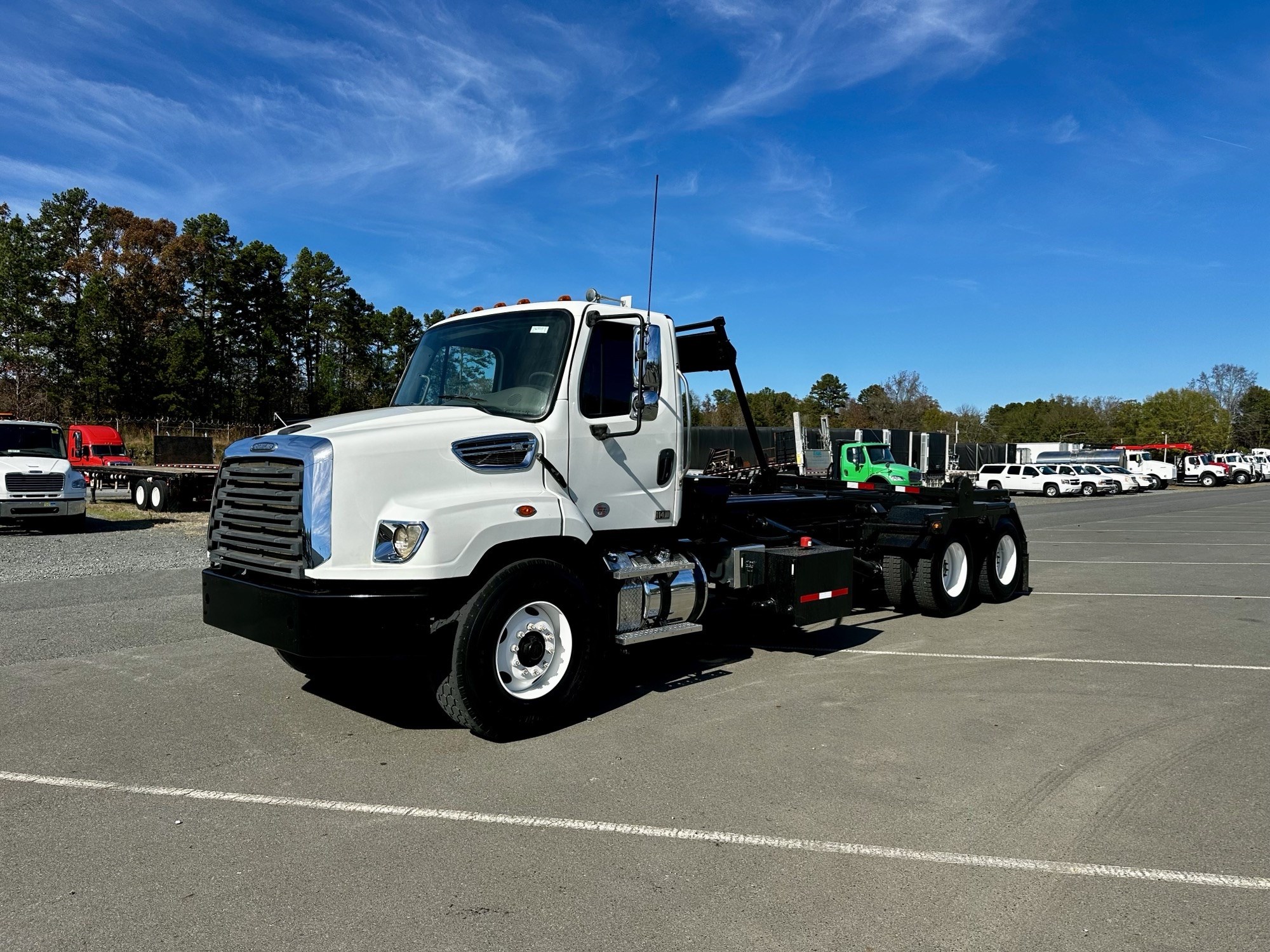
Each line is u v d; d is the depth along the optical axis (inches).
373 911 126.5
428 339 253.9
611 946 117.0
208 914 125.3
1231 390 4837.6
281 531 195.5
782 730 211.9
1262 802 167.3
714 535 281.6
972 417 3627.0
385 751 196.5
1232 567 545.3
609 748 199.3
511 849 147.5
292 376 2832.2
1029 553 634.2
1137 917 124.6
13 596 389.1
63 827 155.5
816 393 3927.2
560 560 219.8
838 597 279.4
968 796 170.1
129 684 250.5
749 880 136.1
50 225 2608.3
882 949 116.0
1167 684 256.1
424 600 189.0
